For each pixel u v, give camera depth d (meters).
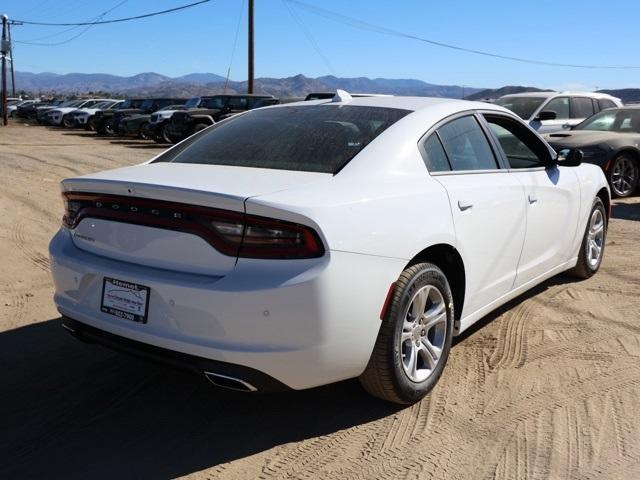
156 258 2.88
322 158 3.23
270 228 2.66
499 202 3.82
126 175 3.14
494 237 3.80
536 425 3.14
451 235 3.35
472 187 3.62
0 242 6.62
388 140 3.35
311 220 2.66
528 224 4.19
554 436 3.04
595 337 4.30
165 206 2.83
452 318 3.49
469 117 3.95
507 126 4.43
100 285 3.03
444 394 3.46
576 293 5.22
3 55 37.25
